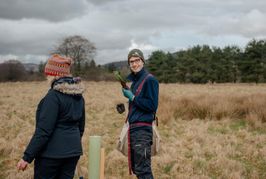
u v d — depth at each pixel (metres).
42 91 27.72
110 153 7.34
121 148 4.32
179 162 6.87
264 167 6.77
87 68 71.00
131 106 4.31
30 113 13.80
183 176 6.02
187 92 28.53
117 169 6.46
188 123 11.49
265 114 11.82
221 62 61.69
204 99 14.38
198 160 6.98
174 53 68.88
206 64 62.38
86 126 11.00
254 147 8.09
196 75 61.78
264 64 56.22
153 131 4.34
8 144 7.96
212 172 6.41
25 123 11.23
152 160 6.89
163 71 66.56
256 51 55.75
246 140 8.92
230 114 12.36
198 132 9.73
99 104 17.12
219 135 9.35
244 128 10.69
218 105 13.02
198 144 8.26
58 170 3.53
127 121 4.35
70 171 3.58
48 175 3.47
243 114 12.82
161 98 15.59
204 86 42.56
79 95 3.55
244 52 57.47
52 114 3.34
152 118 4.30
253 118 11.47
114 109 15.57
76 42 71.25
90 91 28.95
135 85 4.30
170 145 8.33
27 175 5.86
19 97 21.20
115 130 10.70
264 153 7.45
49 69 3.50
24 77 65.50
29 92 26.47
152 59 68.00
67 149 3.43
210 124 11.21
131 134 4.27
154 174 6.27
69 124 3.49
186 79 64.38
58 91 3.42
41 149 3.38
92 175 3.88
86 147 7.93
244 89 33.84
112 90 31.09
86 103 17.75
